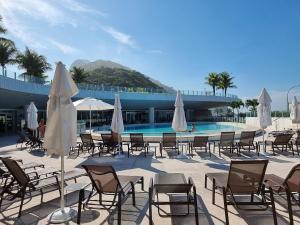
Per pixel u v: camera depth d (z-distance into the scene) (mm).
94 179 4484
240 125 31719
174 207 4711
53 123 4273
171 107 48250
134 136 10984
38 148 13016
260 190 4203
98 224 4070
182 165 8547
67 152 4281
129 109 44625
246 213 4355
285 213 4312
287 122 24281
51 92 4312
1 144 15648
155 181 4910
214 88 67688
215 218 4207
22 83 22172
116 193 4355
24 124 26219
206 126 35594
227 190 4219
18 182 4785
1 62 28797
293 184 4328
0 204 4801
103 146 11664
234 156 10047
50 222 4152
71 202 5043
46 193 5566
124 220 4184
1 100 22141
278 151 11133
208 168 8047
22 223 4160
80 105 12438
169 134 10859
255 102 57812
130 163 9016
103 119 39500
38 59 41219
